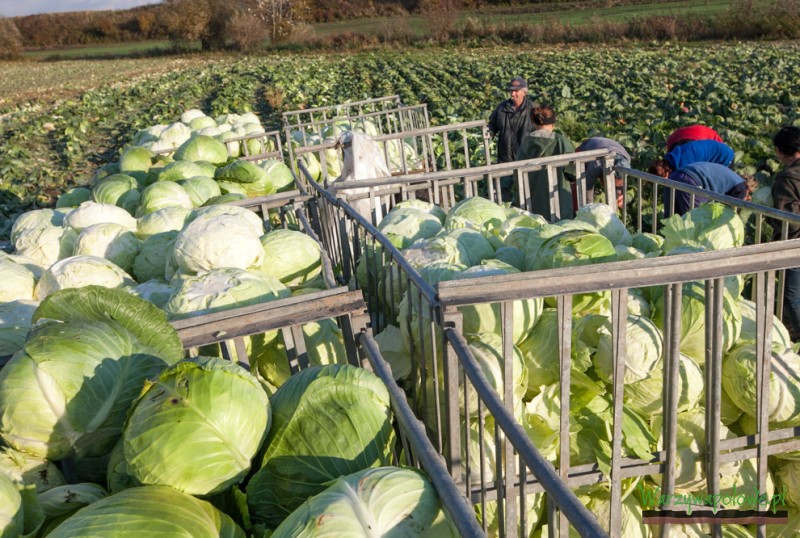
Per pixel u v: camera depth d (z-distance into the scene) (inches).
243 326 110.2
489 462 108.6
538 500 110.9
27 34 3125.0
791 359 115.4
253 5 2151.8
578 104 714.8
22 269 165.0
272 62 1617.9
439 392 115.8
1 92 1501.0
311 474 86.7
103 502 75.9
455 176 225.3
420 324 113.7
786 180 195.3
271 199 214.4
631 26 1518.2
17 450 88.7
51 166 629.9
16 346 123.7
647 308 125.4
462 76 1058.1
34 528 77.9
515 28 1701.5
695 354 119.5
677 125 544.1
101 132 825.5
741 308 131.0
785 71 835.4
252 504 86.6
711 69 909.2
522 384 116.0
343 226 195.8
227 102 918.4
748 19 1359.5
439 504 76.9
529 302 119.3
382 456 90.1
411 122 525.0
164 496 77.4
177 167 280.7
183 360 89.9
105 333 94.6
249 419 85.7
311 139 476.1
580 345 116.7
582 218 173.8
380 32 1913.1
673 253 140.5
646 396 112.6
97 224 192.9
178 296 128.2
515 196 270.2
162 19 2891.2
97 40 3125.0
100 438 92.1
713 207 157.0
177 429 80.9
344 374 95.7
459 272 134.0
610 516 107.0
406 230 184.7
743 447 113.1
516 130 364.5
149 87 1230.9
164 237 189.8
